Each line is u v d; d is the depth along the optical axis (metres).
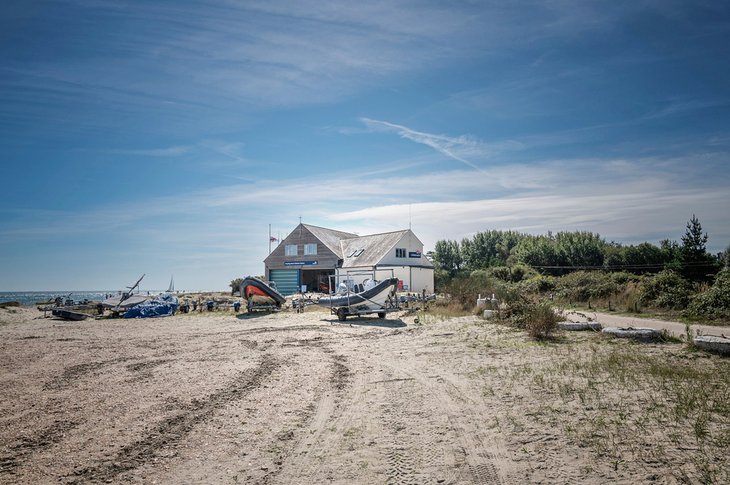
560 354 10.06
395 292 20.45
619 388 7.11
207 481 4.61
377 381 8.59
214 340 15.16
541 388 7.39
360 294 20.14
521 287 28.25
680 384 7.17
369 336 14.87
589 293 23.33
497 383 7.89
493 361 9.77
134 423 6.41
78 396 7.95
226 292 53.00
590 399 6.64
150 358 11.84
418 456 5.04
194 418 6.59
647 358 9.07
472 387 7.74
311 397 7.62
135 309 27.69
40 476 4.77
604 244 47.31
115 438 5.84
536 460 4.78
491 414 6.30
